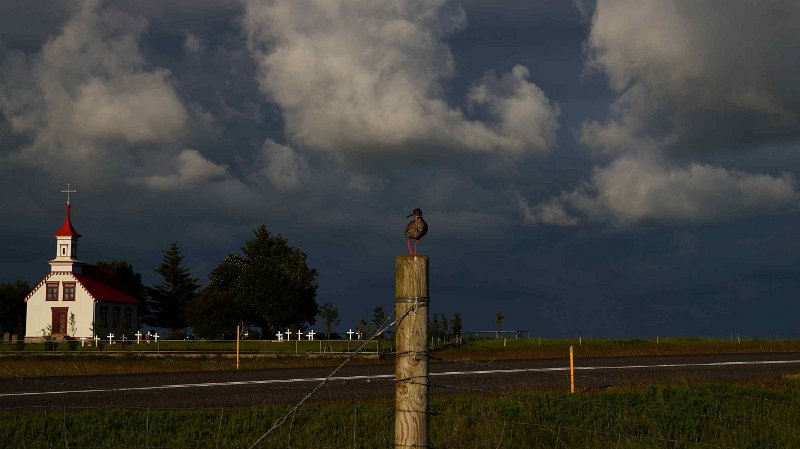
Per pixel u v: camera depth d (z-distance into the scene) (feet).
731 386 73.46
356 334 187.93
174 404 68.64
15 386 84.02
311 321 314.55
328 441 49.21
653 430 52.60
